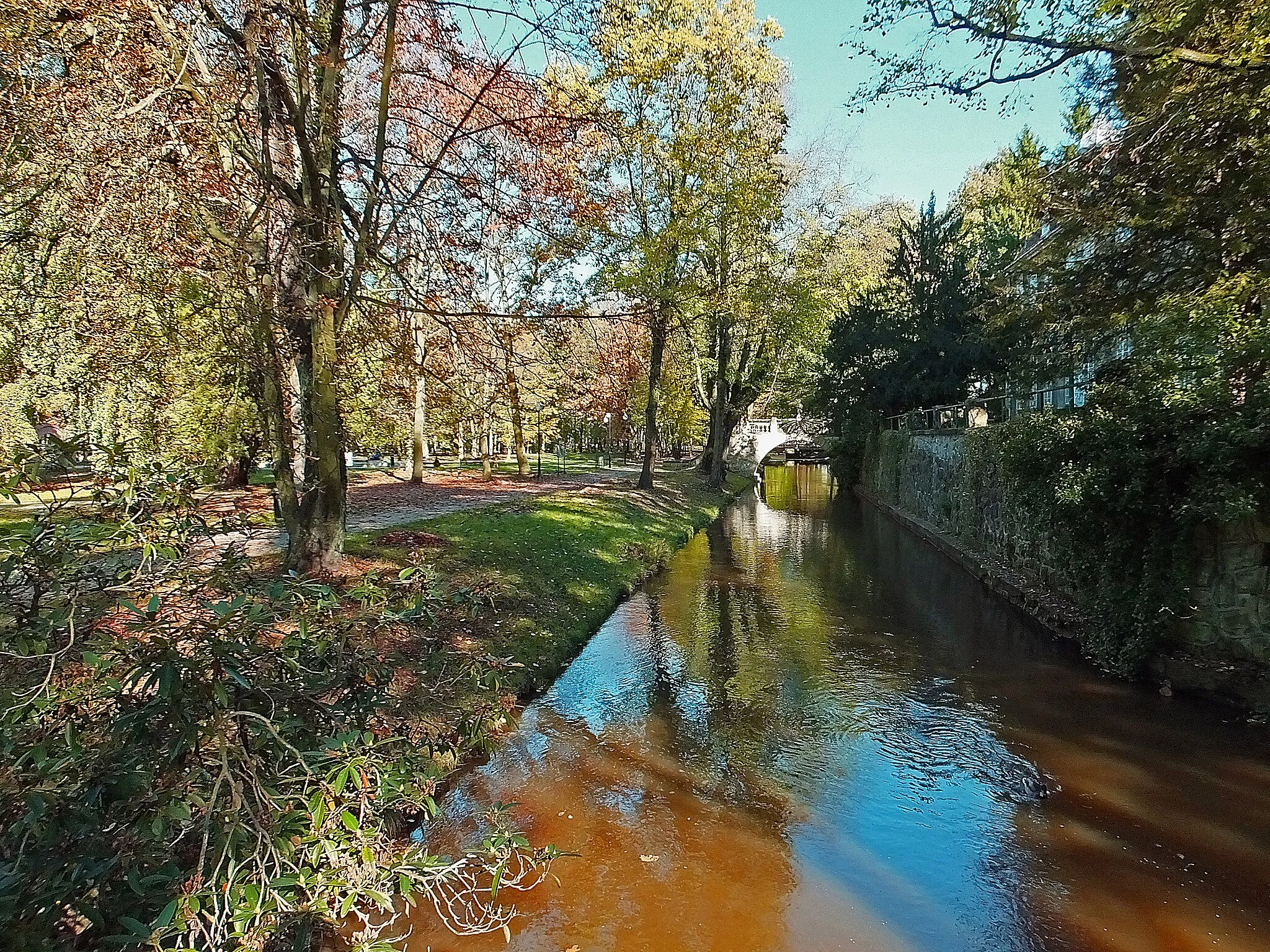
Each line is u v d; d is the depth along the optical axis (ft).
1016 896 15.66
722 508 93.81
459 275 27.96
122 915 9.09
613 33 52.70
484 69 27.43
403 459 140.87
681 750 22.68
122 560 10.11
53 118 21.03
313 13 25.90
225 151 24.50
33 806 8.17
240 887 8.71
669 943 13.99
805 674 29.91
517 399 37.24
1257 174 27.09
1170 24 25.05
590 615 36.29
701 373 106.83
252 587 10.75
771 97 74.49
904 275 92.68
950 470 63.05
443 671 21.20
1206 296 27.78
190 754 9.55
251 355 26.53
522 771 20.89
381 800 10.71
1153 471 26.66
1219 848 17.34
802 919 14.82
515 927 14.30
